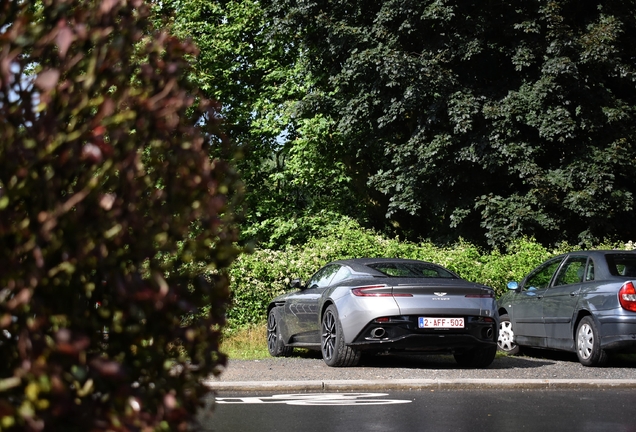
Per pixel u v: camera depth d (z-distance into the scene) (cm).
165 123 375
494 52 3809
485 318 1675
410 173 3753
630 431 1034
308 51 4084
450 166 3709
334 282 1830
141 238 388
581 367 1761
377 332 1636
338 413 1178
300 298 1922
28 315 338
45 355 320
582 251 1906
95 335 388
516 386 1478
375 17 3831
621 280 1722
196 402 413
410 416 1150
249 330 2416
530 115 3522
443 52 3578
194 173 402
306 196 4669
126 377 371
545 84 3472
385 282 1666
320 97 4141
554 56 3544
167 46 405
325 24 3747
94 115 368
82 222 360
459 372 1645
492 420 1116
